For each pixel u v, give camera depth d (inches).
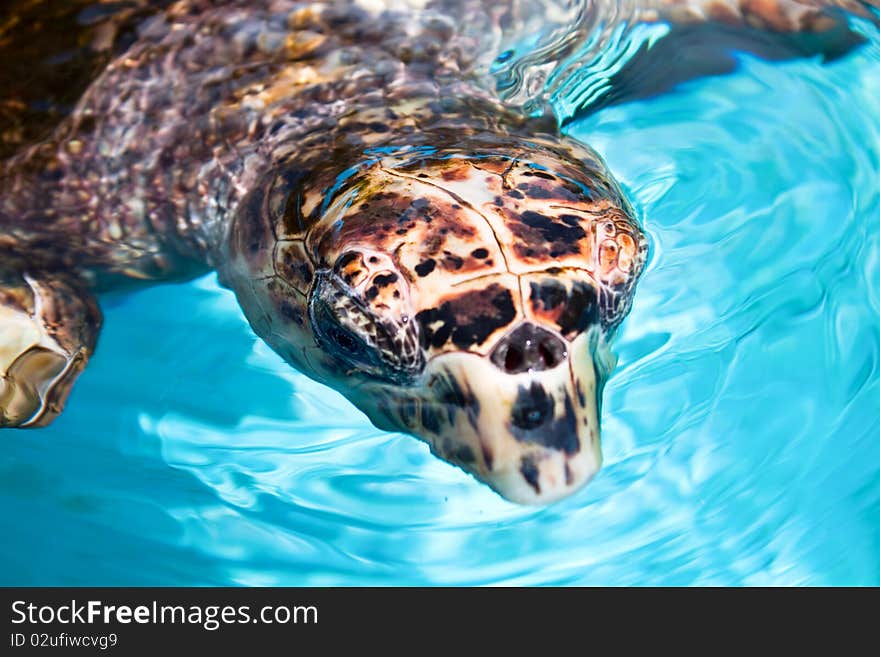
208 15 21.1
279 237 18.8
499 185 18.1
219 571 19.1
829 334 20.5
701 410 19.8
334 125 20.0
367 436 20.1
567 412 17.2
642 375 20.1
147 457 20.3
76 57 21.3
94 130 21.1
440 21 21.2
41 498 20.0
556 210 17.8
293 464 20.0
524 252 17.4
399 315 17.4
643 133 23.0
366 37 20.9
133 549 19.4
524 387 17.1
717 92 23.6
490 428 17.2
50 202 21.2
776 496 19.0
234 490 19.9
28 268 21.2
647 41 23.3
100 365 21.3
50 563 19.3
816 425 19.6
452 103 20.5
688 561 18.6
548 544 18.9
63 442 20.6
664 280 21.0
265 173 19.9
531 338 17.1
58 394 20.3
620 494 19.2
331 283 17.8
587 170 19.2
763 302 20.8
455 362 17.3
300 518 19.5
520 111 21.0
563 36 22.2
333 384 19.3
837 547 18.6
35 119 21.3
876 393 19.9
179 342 21.5
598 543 18.9
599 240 17.8
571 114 22.4
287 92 20.5
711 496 19.1
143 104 20.9
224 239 20.3
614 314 18.0
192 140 20.6
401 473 19.7
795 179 22.3
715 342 20.4
